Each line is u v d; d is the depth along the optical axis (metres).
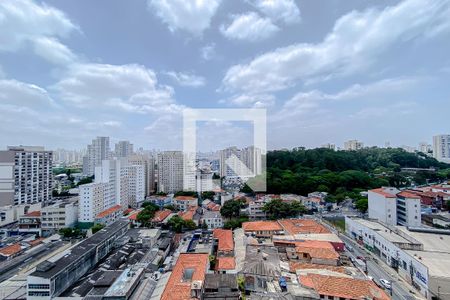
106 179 77.94
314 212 78.88
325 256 36.69
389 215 61.03
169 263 39.06
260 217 70.44
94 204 68.94
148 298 29.14
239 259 36.44
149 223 63.84
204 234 56.91
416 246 40.19
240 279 29.48
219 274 30.56
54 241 55.50
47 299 30.72
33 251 49.28
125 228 55.31
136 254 43.69
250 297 25.75
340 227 64.81
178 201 82.50
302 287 28.22
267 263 32.56
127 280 31.41
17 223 67.94
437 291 31.67
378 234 46.69
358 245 52.62
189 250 45.25
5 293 33.38
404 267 38.31
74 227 66.25
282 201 70.81
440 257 37.09
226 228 60.22
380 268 41.66
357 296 26.75
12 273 40.75
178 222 60.12
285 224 55.22
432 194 79.62
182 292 26.47
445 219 60.19
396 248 40.62
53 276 31.50
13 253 46.97
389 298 27.19
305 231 49.59
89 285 33.53
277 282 28.81
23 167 78.44
